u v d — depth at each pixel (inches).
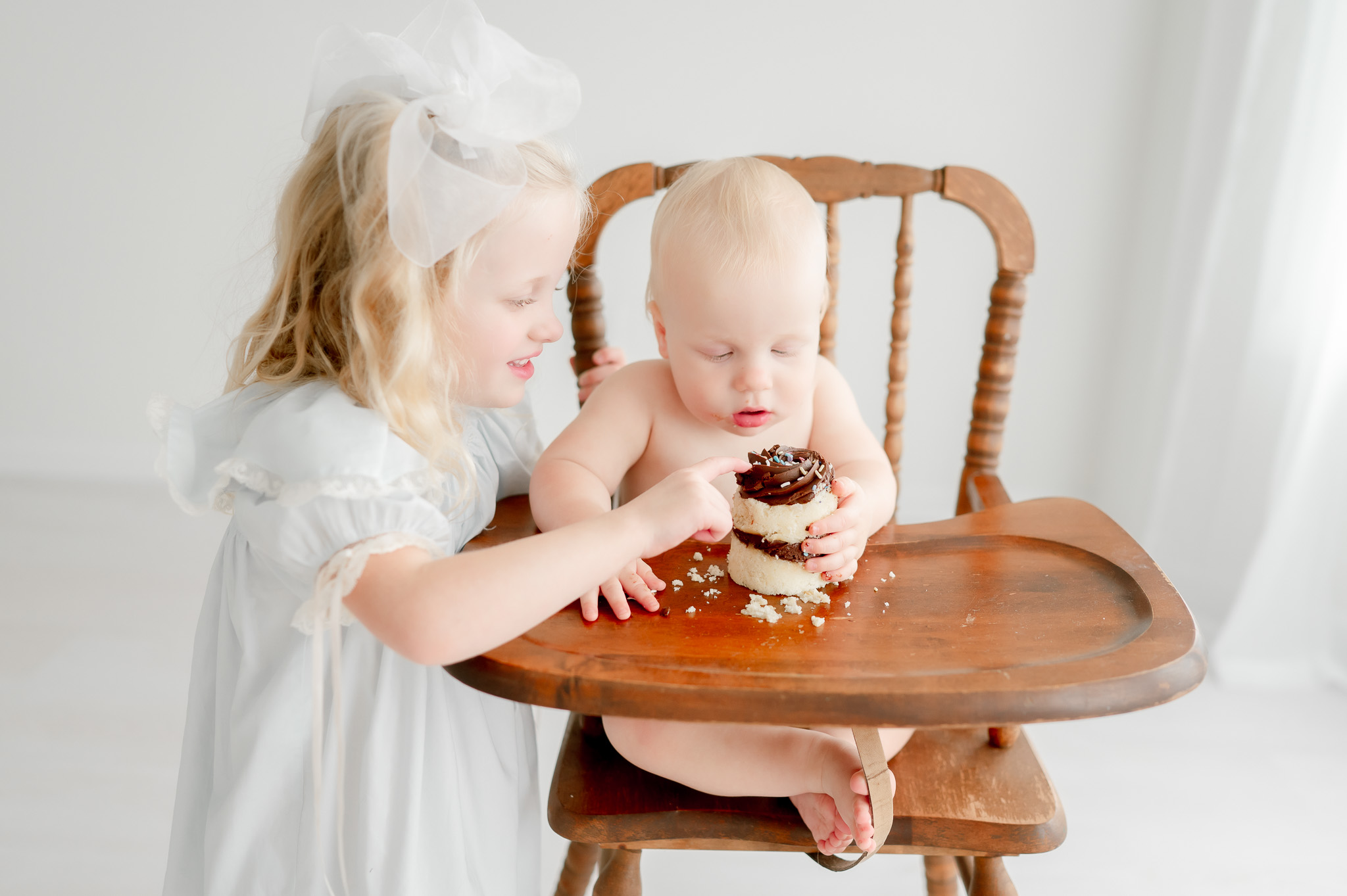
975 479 47.8
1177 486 85.3
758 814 33.9
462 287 32.8
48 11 100.2
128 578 89.8
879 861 59.7
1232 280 79.0
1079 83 92.4
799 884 57.4
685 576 34.5
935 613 31.3
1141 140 92.8
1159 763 69.6
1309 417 71.1
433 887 35.5
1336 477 72.2
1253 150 75.7
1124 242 96.1
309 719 35.3
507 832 38.5
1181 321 87.0
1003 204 48.0
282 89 102.2
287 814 35.4
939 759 36.4
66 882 54.9
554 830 34.7
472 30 32.2
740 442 41.8
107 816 60.1
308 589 32.4
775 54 95.7
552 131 34.2
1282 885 58.3
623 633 29.8
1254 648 78.4
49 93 102.8
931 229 98.2
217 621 37.7
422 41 35.4
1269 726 73.6
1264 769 68.9
